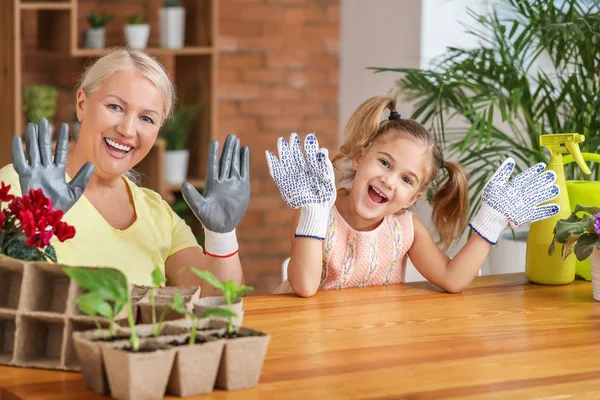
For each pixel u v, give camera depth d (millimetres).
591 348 1743
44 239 1548
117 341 1354
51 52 4547
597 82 3109
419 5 4258
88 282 1309
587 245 2080
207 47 4594
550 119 3045
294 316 1925
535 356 1679
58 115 4809
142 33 4523
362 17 4895
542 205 2291
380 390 1464
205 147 4695
